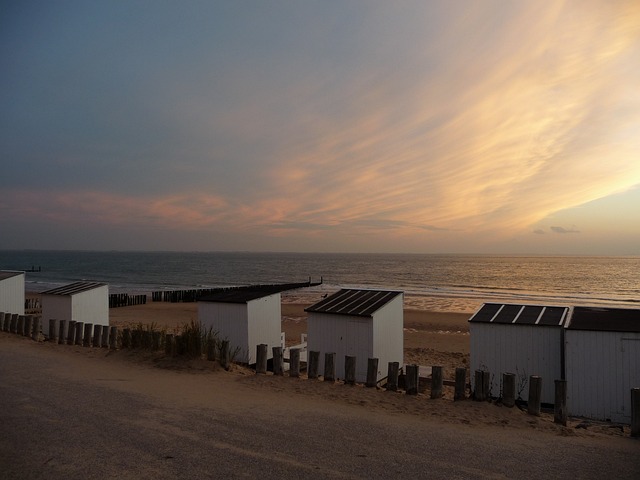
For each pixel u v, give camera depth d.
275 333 16.72
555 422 8.44
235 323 15.52
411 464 5.91
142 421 7.24
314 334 14.46
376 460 5.99
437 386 9.62
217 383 10.20
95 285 19.62
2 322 17.89
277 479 5.31
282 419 7.63
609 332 11.05
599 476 5.79
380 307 14.23
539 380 8.69
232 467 5.60
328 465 5.77
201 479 5.26
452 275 104.31
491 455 6.36
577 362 11.27
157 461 5.72
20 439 6.33
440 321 34.12
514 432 7.57
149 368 11.53
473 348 12.82
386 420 7.87
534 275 102.25
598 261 185.62
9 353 13.19
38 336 16.64
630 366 10.86
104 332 14.48
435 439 6.95
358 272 119.00
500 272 114.00
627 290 67.75
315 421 7.60
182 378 10.56
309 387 10.05
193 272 117.75
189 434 6.71
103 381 9.94
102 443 6.27
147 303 48.16
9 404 7.93
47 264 154.88
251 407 8.31
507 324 12.52
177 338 12.24
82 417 7.34
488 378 9.38
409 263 175.75
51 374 10.46
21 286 21.23
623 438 7.70
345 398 9.28
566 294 61.09
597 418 11.03
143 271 119.94
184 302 50.22
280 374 11.21
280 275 108.12
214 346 12.16
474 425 7.86
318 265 161.38
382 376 14.13
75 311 18.20
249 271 124.06
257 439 6.61
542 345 12.19
